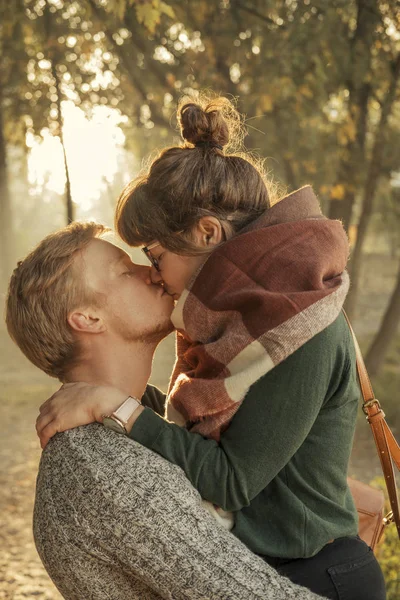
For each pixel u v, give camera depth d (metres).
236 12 8.01
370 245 29.33
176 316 1.52
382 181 12.30
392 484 1.79
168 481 1.37
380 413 1.75
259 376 1.38
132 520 1.35
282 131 9.52
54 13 8.48
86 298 1.54
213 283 1.46
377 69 7.79
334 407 1.50
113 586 1.41
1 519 5.66
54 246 1.56
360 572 1.52
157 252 1.56
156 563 1.35
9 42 8.89
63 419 1.45
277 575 1.39
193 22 8.22
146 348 1.62
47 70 9.79
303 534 1.45
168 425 1.43
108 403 1.45
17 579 4.66
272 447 1.39
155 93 10.41
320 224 1.49
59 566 1.42
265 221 1.50
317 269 1.42
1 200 19.61
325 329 1.42
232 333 1.41
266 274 1.43
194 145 1.59
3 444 8.14
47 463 1.45
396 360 12.68
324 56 7.25
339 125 8.79
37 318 1.54
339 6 7.13
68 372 1.60
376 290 24.44
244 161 1.58
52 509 1.41
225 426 1.44
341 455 1.53
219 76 8.55
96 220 1.67
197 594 1.34
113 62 10.16
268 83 7.71
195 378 1.47
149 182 1.55
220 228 1.51
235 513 1.47
